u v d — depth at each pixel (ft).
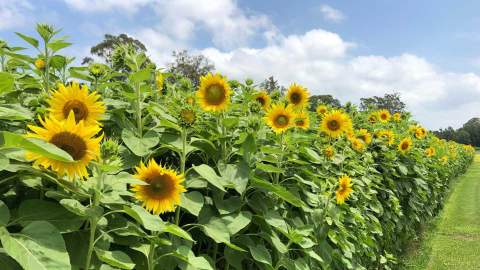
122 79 11.54
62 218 5.92
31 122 7.64
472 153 122.31
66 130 5.25
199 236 9.59
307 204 13.38
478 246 30.63
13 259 5.24
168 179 6.76
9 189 6.44
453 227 36.65
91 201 6.44
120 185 6.81
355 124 26.25
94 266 6.10
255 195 10.57
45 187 6.50
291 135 12.74
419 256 27.50
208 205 9.25
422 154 30.25
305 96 14.98
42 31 9.48
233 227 8.90
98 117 6.27
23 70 10.81
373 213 21.24
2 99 8.37
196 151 10.62
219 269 10.32
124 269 6.28
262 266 10.03
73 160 4.94
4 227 5.09
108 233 6.73
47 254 4.96
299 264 10.84
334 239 13.65
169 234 8.04
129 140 8.22
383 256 22.50
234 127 11.23
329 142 16.66
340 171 16.46
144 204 6.79
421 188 28.96
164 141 9.14
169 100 12.05
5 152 5.68
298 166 13.78
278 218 10.30
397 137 27.40
